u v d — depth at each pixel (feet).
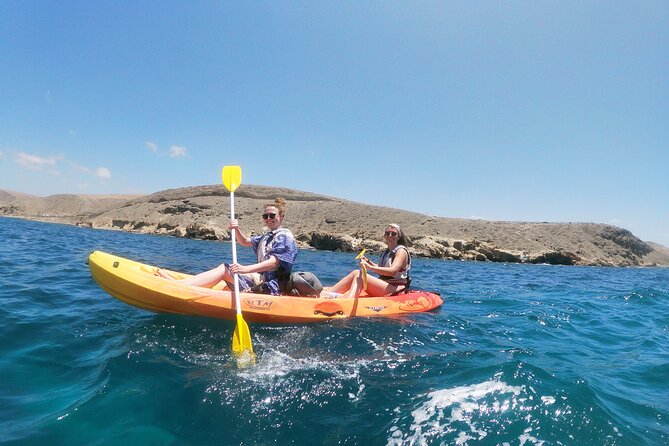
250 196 270.46
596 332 17.57
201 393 8.75
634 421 8.50
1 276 21.61
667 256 215.10
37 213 335.26
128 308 15.84
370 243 129.70
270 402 8.55
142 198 296.30
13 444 6.55
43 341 11.51
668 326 20.26
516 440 7.40
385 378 9.97
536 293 31.99
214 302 14.28
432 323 16.14
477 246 133.39
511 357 12.05
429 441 7.29
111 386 8.76
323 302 15.83
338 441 7.25
